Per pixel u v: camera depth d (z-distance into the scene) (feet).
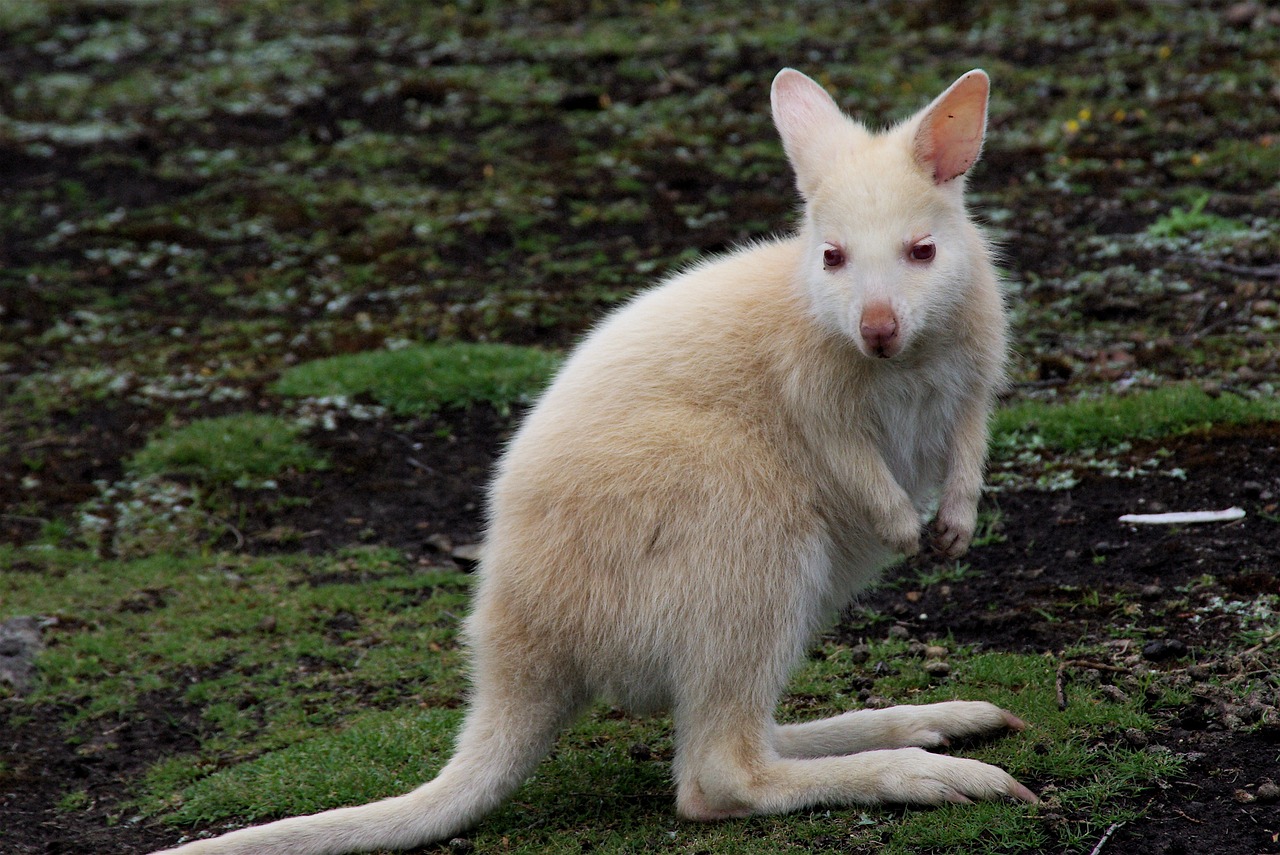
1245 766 23.20
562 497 23.82
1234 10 72.18
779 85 26.55
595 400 24.66
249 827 25.02
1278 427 35.86
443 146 70.85
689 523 23.30
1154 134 61.57
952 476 25.79
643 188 63.98
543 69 78.13
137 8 93.61
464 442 45.14
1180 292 47.50
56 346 55.06
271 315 56.75
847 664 29.66
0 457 45.93
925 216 23.88
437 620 34.30
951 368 25.25
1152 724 24.71
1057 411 39.06
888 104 67.82
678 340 24.91
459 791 23.76
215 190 67.82
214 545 40.27
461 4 90.02
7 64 84.33
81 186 68.80
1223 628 27.78
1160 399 38.22
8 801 27.48
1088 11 75.51
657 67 76.89
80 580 37.93
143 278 60.80
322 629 34.17
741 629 23.35
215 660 32.89
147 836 26.05
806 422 24.47
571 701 24.52
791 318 24.61
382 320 54.85
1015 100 67.26
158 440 45.70
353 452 44.62
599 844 23.77
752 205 60.75
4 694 31.89
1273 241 49.60
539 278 57.21
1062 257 52.06
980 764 23.11
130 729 30.25
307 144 72.59
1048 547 33.24
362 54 83.25
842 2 82.79
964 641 29.91
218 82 80.38
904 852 21.90
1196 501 33.58
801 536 23.99
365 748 27.78
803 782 23.34
